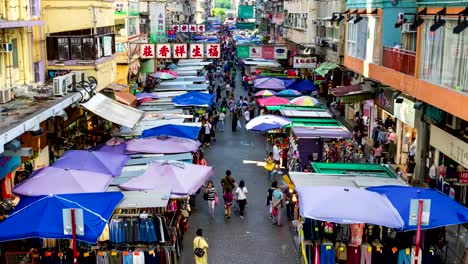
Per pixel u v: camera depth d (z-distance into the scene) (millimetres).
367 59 25312
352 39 28203
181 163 16047
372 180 14711
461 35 15102
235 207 19328
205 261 13852
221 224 17625
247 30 122125
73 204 11773
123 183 14922
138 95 29578
